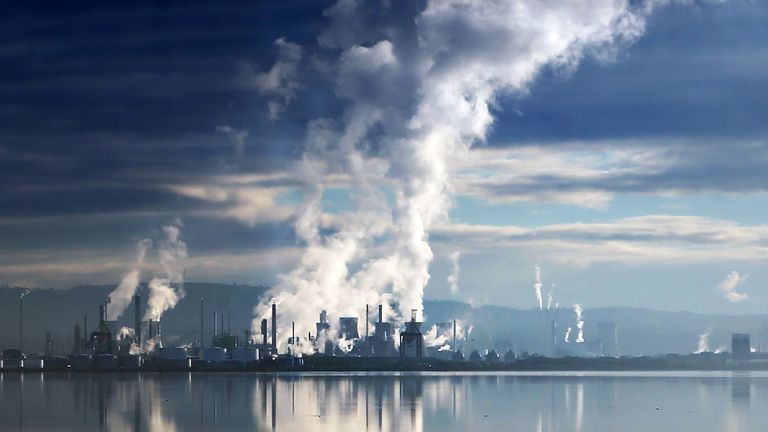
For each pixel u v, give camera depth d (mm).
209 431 134500
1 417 155375
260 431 134500
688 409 173000
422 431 134625
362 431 134750
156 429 137250
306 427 139750
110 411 167000
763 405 183500
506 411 168000
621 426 142125
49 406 178125
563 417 155875
